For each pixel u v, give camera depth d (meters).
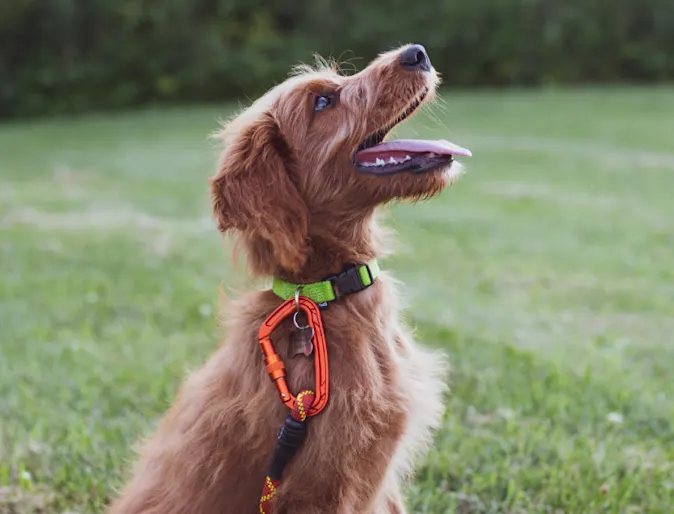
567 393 5.53
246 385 3.31
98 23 30.97
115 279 8.50
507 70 33.00
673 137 20.19
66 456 4.77
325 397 3.21
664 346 6.58
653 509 4.18
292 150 3.55
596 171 16.02
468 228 11.05
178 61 31.45
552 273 8.84
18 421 5.24
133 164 17.81
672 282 8.51
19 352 6.37
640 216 11.91
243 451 3.30
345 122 3.50
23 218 11.88
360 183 3.49
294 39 32.34
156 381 5.77
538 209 12.49
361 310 3.43
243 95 31.91
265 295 3.53
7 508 4.29
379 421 3.28
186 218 11.92
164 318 7.25
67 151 20.25
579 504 4.25
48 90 30.44
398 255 9.50
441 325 6.82
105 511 4.05
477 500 4.34
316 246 3.51
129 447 4.76
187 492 3.36
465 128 22.20
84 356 6.29
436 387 3.70
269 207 3.40
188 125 25.47
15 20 30.00
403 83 3.55
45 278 8.45
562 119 23.56
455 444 4.91
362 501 3.34
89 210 12.53
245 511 3.38
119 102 30.88
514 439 4.89
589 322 7.26
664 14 33.09
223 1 32.09
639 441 4.96
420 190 3.49
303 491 3.25
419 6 32.56
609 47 33.28
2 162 18.31
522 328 7.01
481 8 32.56
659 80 33.44
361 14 32.41
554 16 32.75
